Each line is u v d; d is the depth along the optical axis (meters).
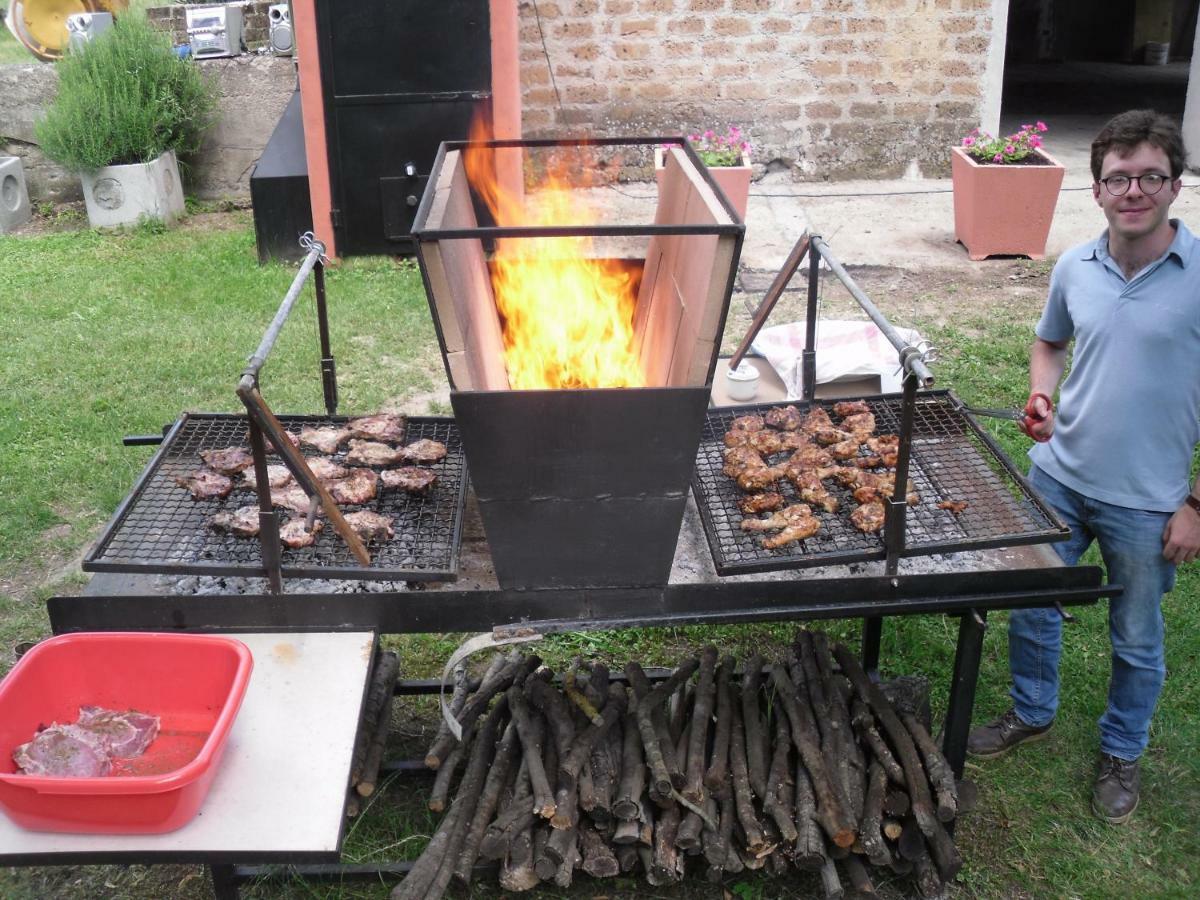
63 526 4.65
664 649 3.95
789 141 9.41
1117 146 2.63
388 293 7.15
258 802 2.33
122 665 2.63
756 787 2.91
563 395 2.42
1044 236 7.59
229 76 9.29
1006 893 2.96
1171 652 3.81
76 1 9.76
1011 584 2.73
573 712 3.18
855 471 3.08
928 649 3.89
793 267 3.41
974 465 3.16
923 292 7.16
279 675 2.60
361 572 2.67
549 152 9.43
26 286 7.40
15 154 9.21
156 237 8.59
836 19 8.97
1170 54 15.62
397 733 3.54
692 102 9.27
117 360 6.15
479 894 2.92
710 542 2.81
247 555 2.78
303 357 6.18
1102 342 2.87
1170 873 3.03
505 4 7.00
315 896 2.92
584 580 2.68
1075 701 3.63
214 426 3.48
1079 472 2.99
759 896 2.92
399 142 7.36
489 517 2.59
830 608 2.71
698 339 2.48
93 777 2.32
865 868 2.97
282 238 7.72
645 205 8.95
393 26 7.05
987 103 9.27
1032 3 15.66
